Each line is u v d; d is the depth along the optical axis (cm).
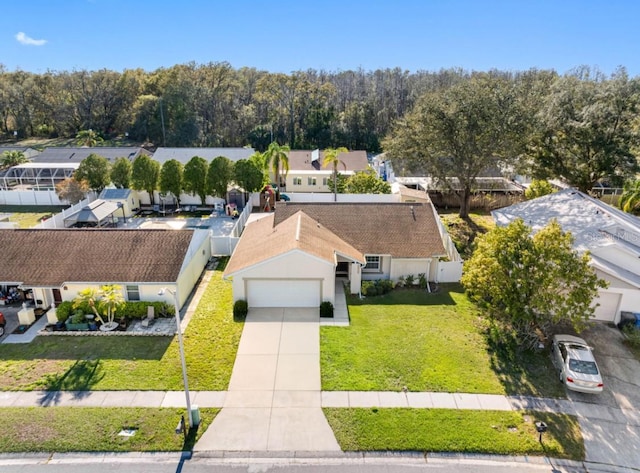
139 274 2188
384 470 1309
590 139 3838
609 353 1923
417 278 2600
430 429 1458
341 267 2641
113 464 1316
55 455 1344
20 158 5200
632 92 3722
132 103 8456
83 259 2247
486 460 1353
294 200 4409
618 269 2203
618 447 1418
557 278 1822
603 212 2619
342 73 11538
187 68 8362
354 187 4453
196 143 7769
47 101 8456
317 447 1382
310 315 2205
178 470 1298
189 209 4244
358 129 8600
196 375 1723
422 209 2844
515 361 1847
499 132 3519
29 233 2366
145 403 1566
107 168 4334
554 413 1555
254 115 8419
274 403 1573
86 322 2084
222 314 2214
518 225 1914
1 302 2275
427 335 2030
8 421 1466
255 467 1312
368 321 2156
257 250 2398
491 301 2228
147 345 1936
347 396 1612
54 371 1742
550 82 4938
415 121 3912
